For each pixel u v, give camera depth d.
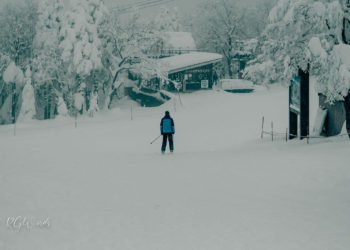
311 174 12.78
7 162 17.28
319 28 22.22
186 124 40.38
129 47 62.53
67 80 62.94
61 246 7.10
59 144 30.14
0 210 9.47
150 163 16.14
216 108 50.78
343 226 7.97
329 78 21.78
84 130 39.66
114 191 11.35
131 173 14.00
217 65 86.94
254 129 34.97
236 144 26.20
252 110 45.84
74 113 62.09
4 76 63.19
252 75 24.67
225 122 40.00
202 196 10.65
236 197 10.47
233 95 59.72
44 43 67.31
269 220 8.44
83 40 60.06
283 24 22.94
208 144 28.53
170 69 64.44
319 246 6.88
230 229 7.90
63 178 13.23
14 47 73.88
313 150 18.12
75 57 59.56
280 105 47.38
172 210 9.36
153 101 65.12
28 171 14.69
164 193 11.05
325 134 24.80
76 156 19.88
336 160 14.76
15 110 70.50
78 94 60.84
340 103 23.50
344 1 22.41
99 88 65.56
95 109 57.03
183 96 62.28
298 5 22.17
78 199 10.51
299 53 22.69
